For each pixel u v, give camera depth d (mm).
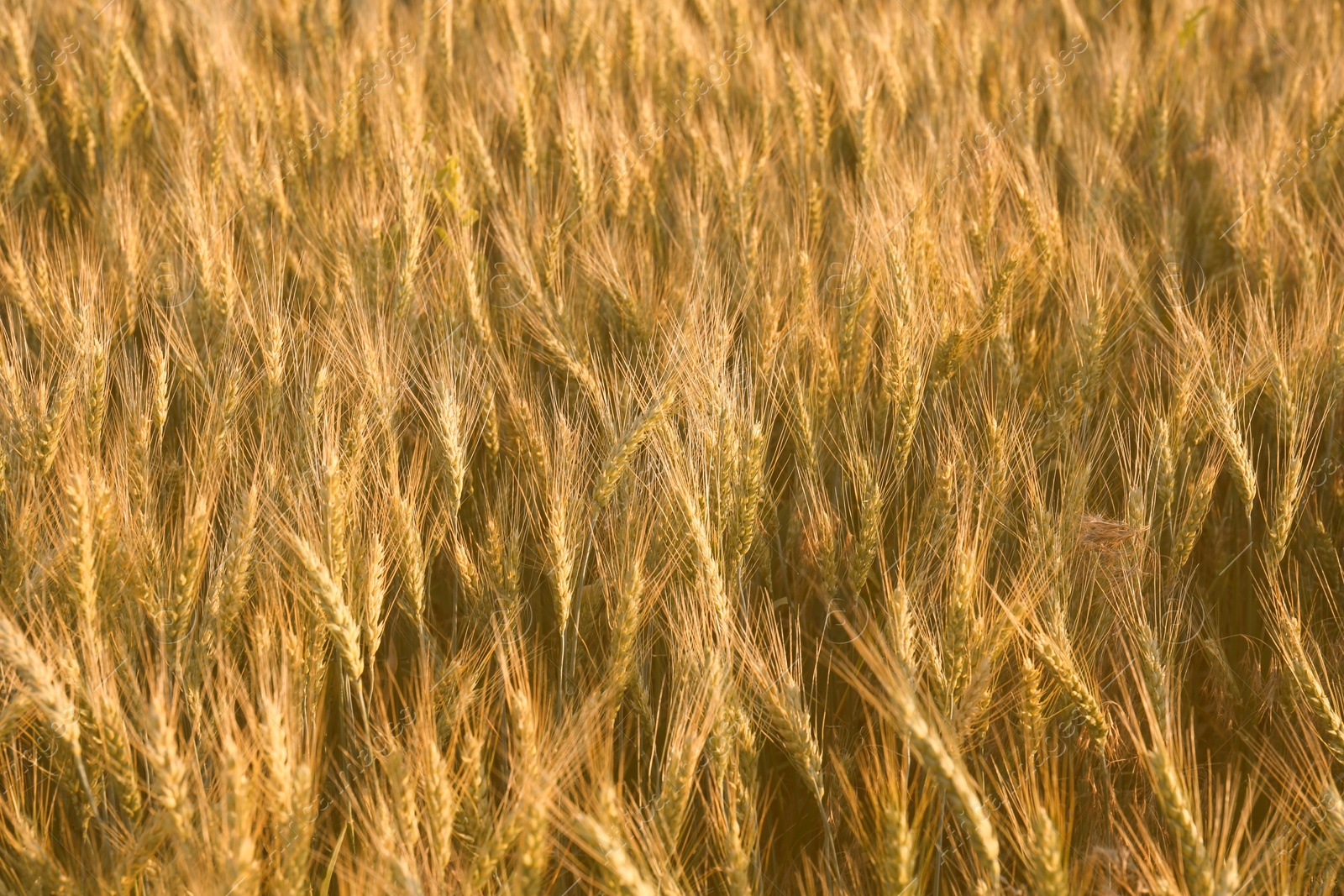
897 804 2035
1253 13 8516
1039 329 4305
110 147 5984
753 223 4906
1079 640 2887
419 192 4434
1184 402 3305
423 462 3514
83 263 3867
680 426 3344
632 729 2939
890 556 3461
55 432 2996
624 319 4113
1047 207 4371
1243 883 2068
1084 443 3604
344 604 2467
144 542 2693
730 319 3992
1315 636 3193
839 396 3664
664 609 2938
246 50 7727
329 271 4426
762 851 2820
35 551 2795
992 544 3229
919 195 4379
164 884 2094
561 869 2582
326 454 2768
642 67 7195
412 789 2176
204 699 2559
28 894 2299
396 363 3529
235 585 2619
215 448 3078
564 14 8336
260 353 3734
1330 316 3654
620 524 3098
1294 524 3527
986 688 2477
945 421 3629
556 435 3201
